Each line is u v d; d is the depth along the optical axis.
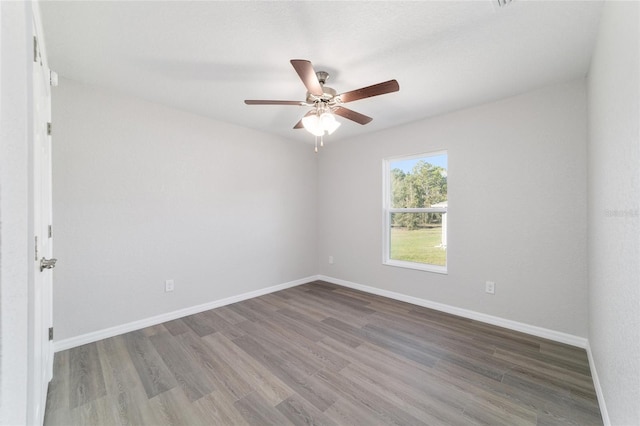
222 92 2.54
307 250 4.40
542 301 2.48
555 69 2.14
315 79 1.79
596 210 1.79
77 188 2.32
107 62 2.04
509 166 2.65
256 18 1.59
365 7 1.50
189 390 1.76
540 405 1.62
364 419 1.52
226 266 3.37
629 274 1.09
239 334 2.55
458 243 3.01
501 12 1.54
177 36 1.75
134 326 2.64
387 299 3.57
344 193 4.18
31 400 0.83
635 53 1.00
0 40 0.54
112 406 1.61
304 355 2.18
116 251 2.54
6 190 0.58
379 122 3.38
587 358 2.11
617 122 1.26
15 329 0.64
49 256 1.88
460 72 2.19
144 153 2.70
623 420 1.17
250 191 3.62
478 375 1.91
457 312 3.01
